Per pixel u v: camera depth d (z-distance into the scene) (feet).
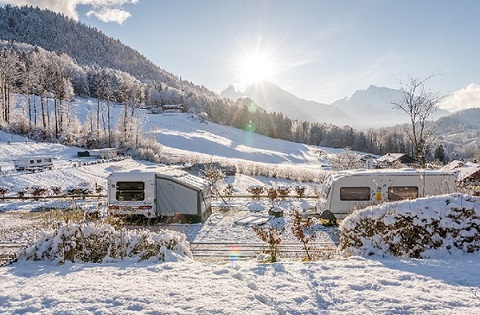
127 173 55.31
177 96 481.05
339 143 396.98
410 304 13.85
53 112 267.59
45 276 17.81
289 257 34.65
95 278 17.24
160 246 22.89
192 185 56.29
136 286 15.96
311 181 135.74
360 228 23.72
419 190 50.70
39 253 21.72
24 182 100.89
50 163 128.57
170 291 15.29
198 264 20.26
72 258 21.79
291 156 283.38
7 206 69.87
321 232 48.29
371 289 15.64
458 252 21.63
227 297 14.67
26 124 198.29
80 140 195.52
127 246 22.56
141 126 252.42
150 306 13.69
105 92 293.02
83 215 32.73
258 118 418.10
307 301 14.42
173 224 55.11
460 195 23.11
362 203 50.75
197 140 277.03
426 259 20.66
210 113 423.23
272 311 13.41
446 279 16.74
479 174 91.97
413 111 55.52
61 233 22.07
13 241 41.78
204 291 15.35
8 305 14.01
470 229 21.86
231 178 126.82
